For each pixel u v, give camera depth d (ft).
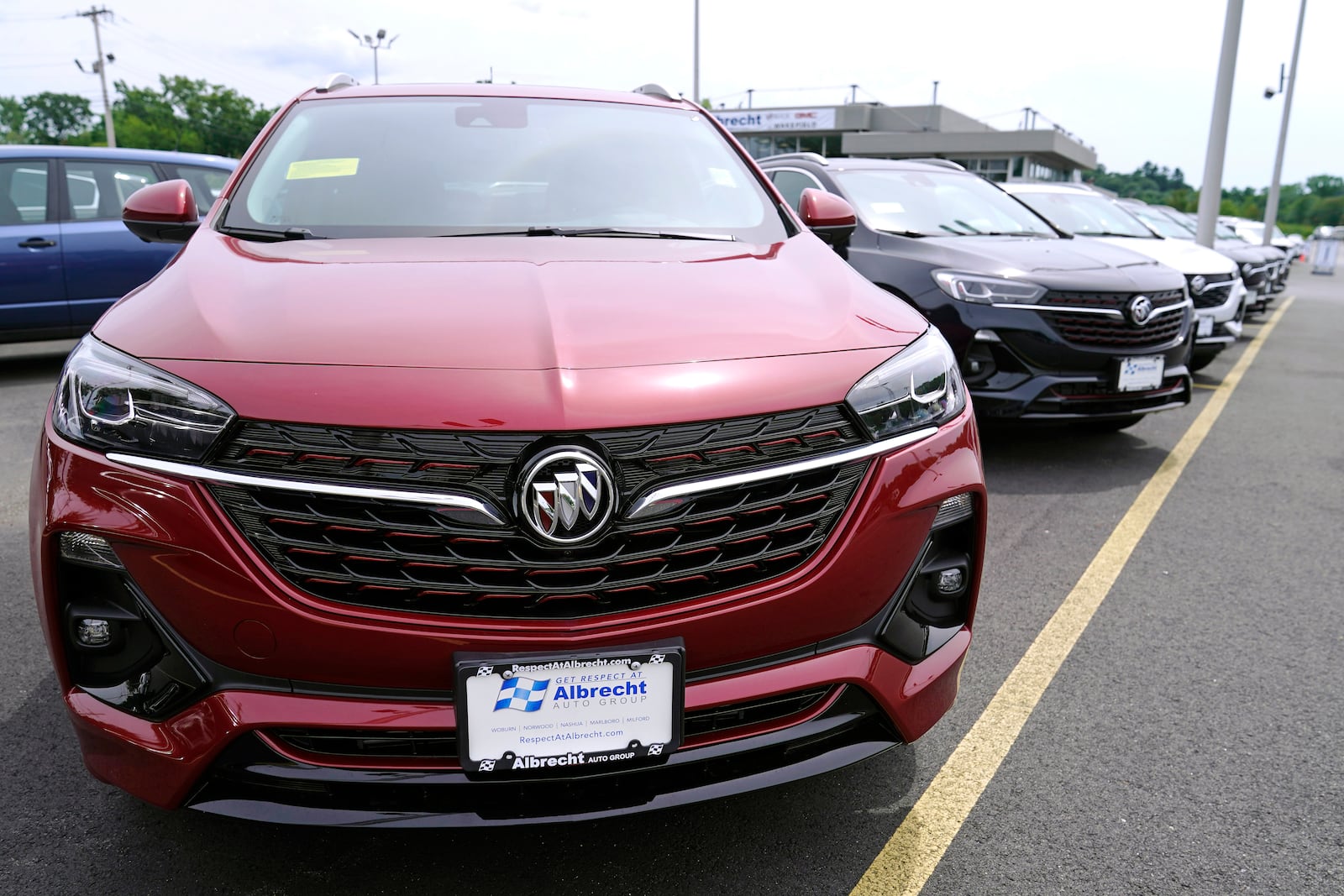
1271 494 14.57
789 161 20.13
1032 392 14.39
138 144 255.09
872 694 5.54
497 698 4.83
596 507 4.77
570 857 6.07
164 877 5.82
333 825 4.93
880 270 15.99
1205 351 24.79
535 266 6.39
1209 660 9.01
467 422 4.74
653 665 4.94
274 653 4.81
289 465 4.76
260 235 7.18
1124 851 6.22
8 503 12.86
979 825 6.47
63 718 7.62
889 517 5.48
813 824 6.46
